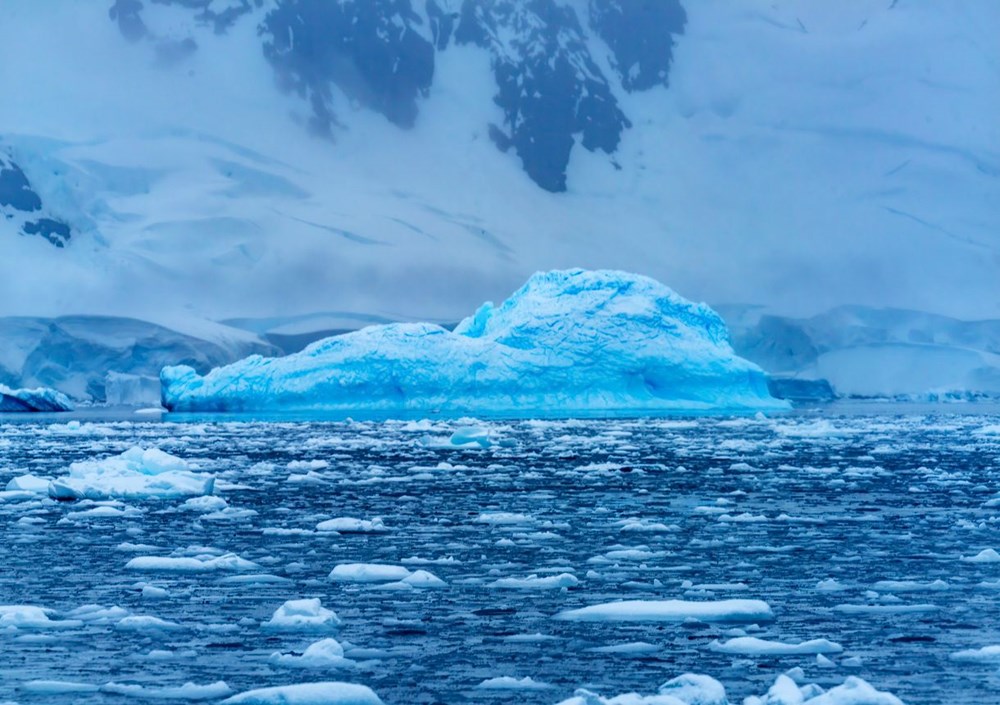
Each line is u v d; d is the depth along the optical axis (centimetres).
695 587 4000
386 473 9225
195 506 6656
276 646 3170
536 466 9925
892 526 5709
